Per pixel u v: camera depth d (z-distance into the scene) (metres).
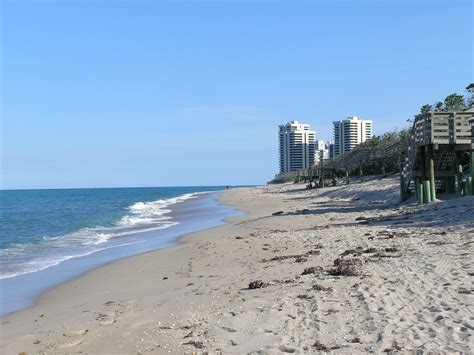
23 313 11.27
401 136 64.75
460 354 5.90
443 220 18.78
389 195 36.91
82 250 22.69
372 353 6.21
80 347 7.51
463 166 31.86
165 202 78.44
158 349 7.04
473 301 7.96
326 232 19.69
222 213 43.56
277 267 13.09
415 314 7.60
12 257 20.70
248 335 7.33
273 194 75.12
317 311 8.20
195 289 11.29
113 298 11.79
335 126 162.38
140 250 21.64
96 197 118.12
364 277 10.42
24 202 90.38
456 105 55.34
